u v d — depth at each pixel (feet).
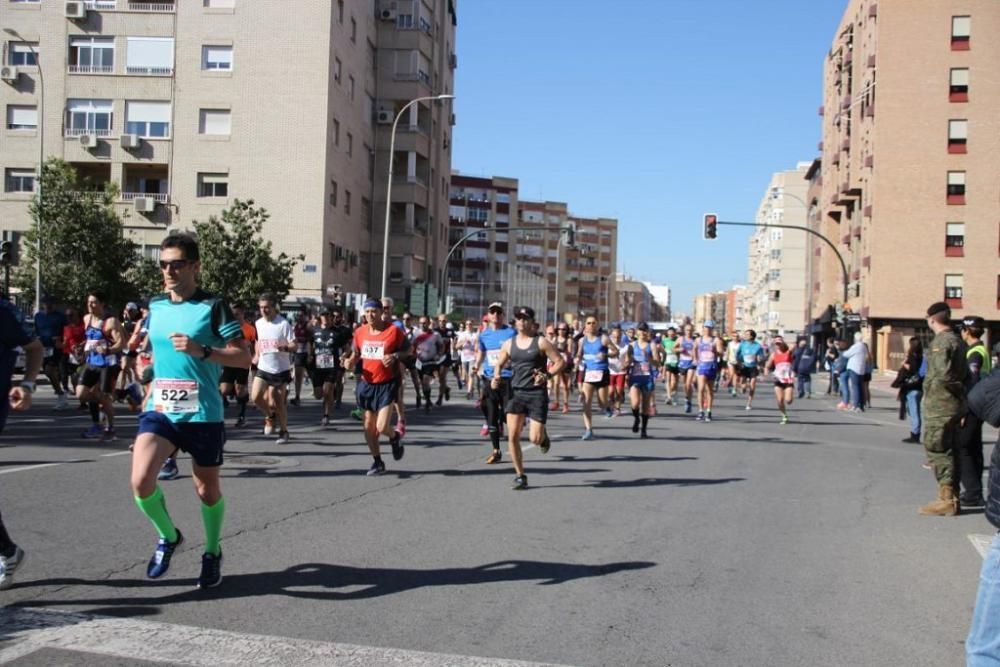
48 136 143.64
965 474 31.53
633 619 17.93
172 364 18.58
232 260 120.67
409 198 172.14
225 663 14.87
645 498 31.68
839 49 218.18
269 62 141.59
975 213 168.86
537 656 15.65
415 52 172.65
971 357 30.32
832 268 236.43
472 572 21.02
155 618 17.07
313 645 15.84
